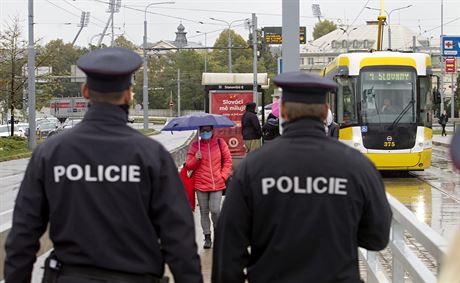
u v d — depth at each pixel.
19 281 3.70
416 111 20.95
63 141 3.71
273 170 3.61
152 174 3.65
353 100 21.08
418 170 22.36
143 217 3.64
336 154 3.63
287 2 11.52
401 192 17.66
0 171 28.53
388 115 20.95
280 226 3.59
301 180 3.58
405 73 21.08
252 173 3.64
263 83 23.59
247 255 3.74
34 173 3.73
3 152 37.62
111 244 3.60
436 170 23.88
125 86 3.76
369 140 20.84
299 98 3.68
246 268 3.79
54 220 3.67
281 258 3.59
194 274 3.65
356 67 21.20
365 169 3.64
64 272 3.65
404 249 5.72
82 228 3.61
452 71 51.66
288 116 3.74
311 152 3.62
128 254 3.62
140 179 3.63
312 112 3.69
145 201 3.65
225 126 9.67
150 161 3.65
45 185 3.70
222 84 23.11
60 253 3.66
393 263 5.96
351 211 3.58
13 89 44.94
